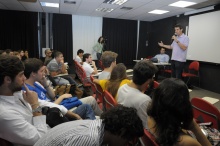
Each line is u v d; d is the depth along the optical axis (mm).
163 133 899
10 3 5785
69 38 7680
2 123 1051
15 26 7035
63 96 2264
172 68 4723
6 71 1057
